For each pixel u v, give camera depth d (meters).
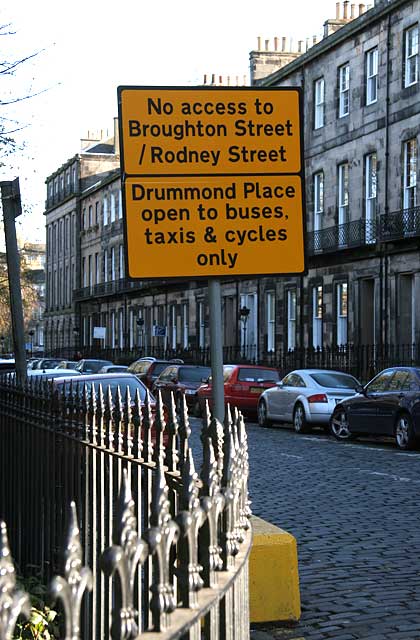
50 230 95.81
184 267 6.77
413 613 6.87
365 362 35.03
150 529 2.77
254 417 31.78
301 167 6.98
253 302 46.94
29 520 8.45
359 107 37.69
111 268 74.25
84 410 6.71
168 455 5.13
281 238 6.92
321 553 8.85
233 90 6.89
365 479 14.21
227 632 3.40
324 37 43.22
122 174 6.73
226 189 6.86
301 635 6.39
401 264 34.12
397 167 34.91
